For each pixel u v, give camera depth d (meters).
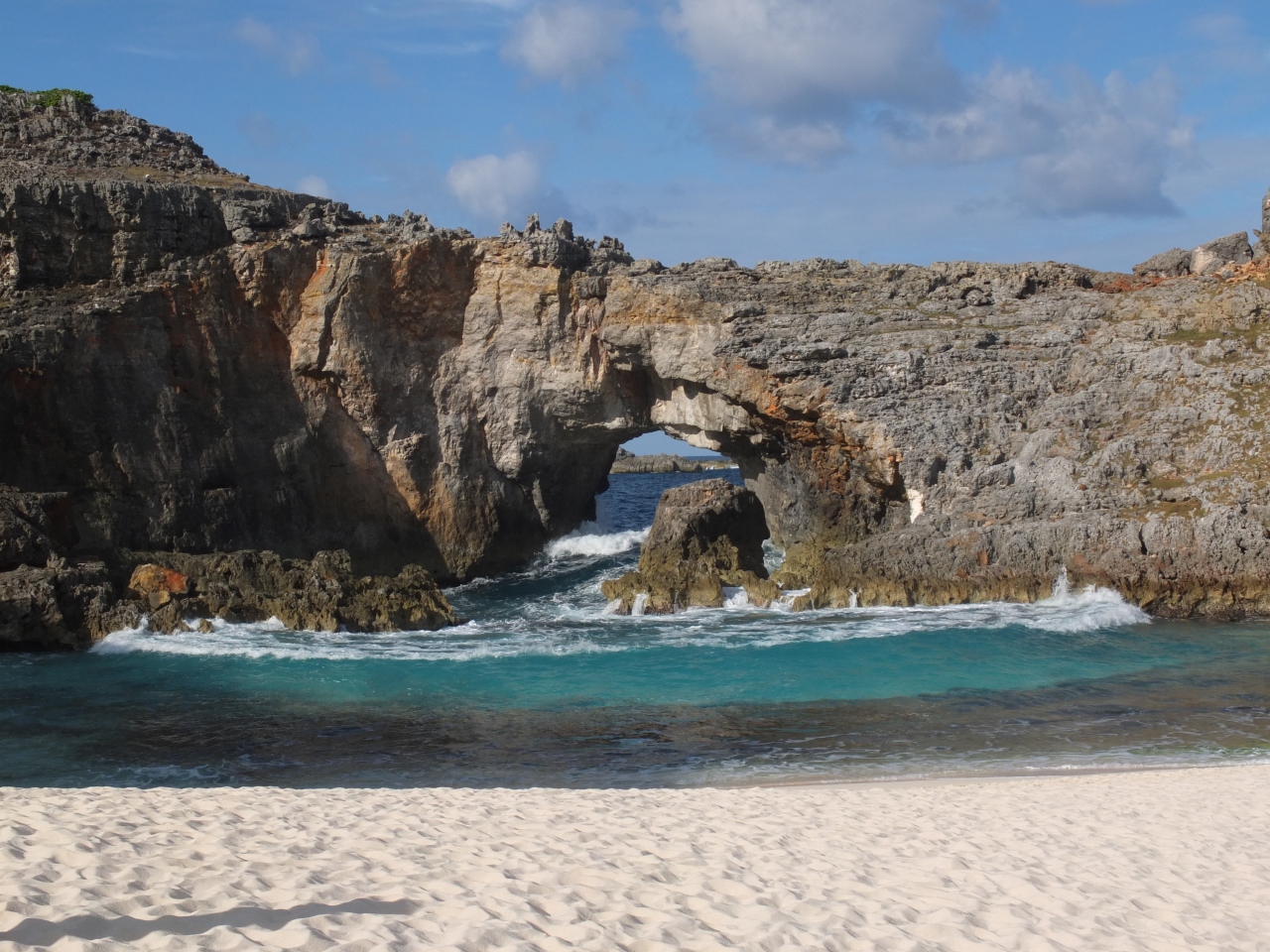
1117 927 10.44
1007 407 43.75
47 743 23.89
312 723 25.42
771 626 35.56
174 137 53.06
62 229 42.50
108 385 41.66
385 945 8.54
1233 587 35.94
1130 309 46.19
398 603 37.19
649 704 26.94
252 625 36.19
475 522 50.53
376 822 13.75
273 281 45.94
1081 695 27.27
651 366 49.44
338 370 46.75
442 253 48.31
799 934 9.61
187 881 10.02
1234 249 49.38
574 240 51.09
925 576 38.59
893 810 16.19
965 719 25.31
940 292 48.75
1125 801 17.08
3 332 39.28
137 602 35.50
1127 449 40.75
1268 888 12.09
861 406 44.09
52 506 37.31
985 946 9.68
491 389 49.97
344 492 47.94
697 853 12.61
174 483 42.56
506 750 23.28
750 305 46.75
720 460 137.38
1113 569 37.03
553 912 9.83
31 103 51.41
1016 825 15.07
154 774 21.66
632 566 51.19
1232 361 42.47
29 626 32.97
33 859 10.37
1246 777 19.61
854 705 26.64
